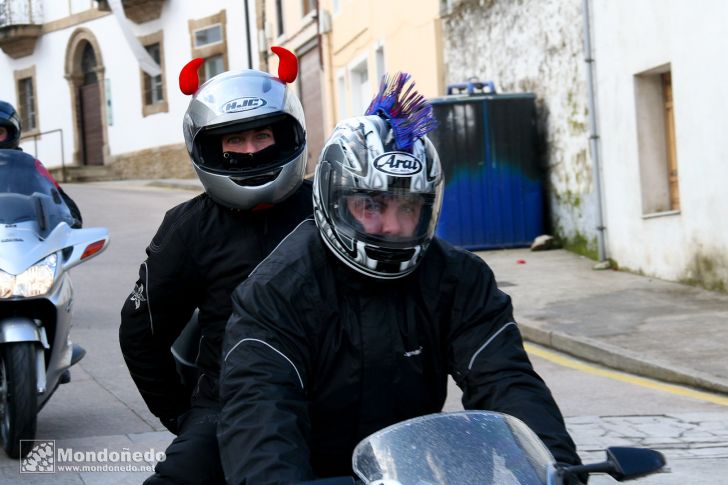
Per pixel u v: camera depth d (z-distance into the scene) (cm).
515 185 1494
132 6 3316
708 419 702
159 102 3338
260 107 390
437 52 1870
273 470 266
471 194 1487
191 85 435
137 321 392
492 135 1485
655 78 1252
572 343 949
